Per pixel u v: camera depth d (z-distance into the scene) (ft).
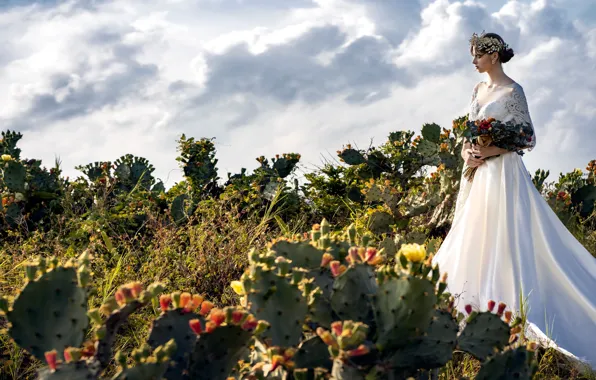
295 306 7.36
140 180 27.71
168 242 18.39
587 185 26.05
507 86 15.28
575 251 15.02
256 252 7.77
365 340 7.36
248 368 8.05
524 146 14.94
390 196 22.90
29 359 12.73
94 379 6.41
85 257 7.34
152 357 6.56
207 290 16.80
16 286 15.06
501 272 14.43
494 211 14.87
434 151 27.50
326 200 27.09
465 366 11.59
